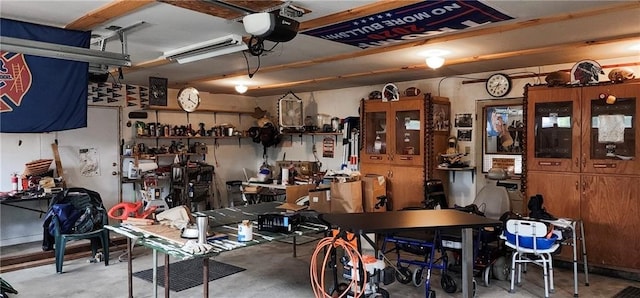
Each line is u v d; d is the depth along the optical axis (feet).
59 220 15.96
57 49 11.50
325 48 14.64
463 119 20.30
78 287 14.08
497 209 16.07
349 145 23.85
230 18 11.08
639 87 14.33
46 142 20.51
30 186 18.81
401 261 14.19
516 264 14.37
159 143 24.70
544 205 16.20
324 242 10.80
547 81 16.17
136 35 12.99
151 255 17.79
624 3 10.03
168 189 24.82
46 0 9.62
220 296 13.17
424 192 19.30
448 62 16.75
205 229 10.78
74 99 12.25
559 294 13.30
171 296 13.16
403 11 10.57
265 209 15.67
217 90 25.96
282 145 28.45
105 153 22.44
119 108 22.93
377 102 21.34
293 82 22.79
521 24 11.64
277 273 15.42
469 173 20.16
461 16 10.94
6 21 10.87
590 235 15.31
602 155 15.15
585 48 14.40
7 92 11.18
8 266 16.20
